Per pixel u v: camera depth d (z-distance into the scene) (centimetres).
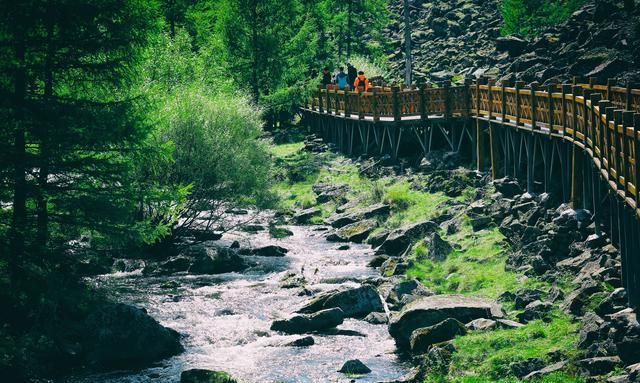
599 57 3525
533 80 3734
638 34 3581
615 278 1747
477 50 5981
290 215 3484
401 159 3641
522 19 5575
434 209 2934
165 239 2783
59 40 1761
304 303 2138
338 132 4397
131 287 2328
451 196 3050
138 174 2698
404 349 1773
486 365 1498
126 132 1780
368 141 3972
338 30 6200
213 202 2886
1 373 1576
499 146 3222
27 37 1723
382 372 1619
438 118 3444
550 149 2536
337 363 1691
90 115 1738
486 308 1786
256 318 2047
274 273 2534
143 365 1723
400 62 6281
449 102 3416
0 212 1802
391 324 1795
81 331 1786
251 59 4781
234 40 4788
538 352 1506
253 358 1748
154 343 1766
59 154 1728
